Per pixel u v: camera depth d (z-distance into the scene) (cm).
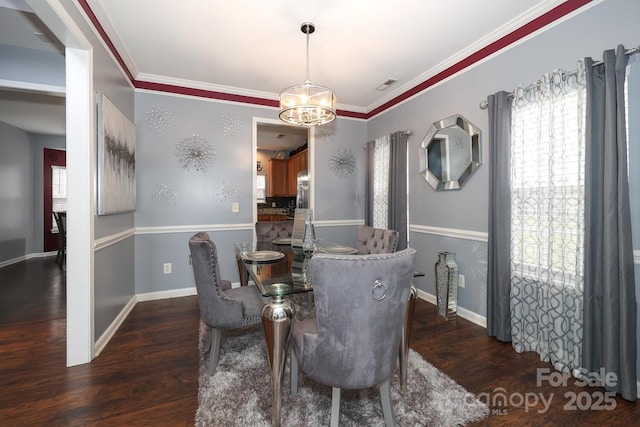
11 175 539
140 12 224
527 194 227
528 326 227
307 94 236
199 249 181
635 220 173
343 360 129
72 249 204
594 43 192
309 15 228
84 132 204
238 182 384
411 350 229
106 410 161
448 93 304
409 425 150
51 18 170
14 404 165
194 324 274
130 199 304
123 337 248
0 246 514
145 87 338
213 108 369
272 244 299
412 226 359
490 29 248
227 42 267
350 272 121
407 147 362
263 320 152
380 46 274
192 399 170
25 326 270
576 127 197
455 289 295
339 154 439
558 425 153
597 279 185
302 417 155
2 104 433
